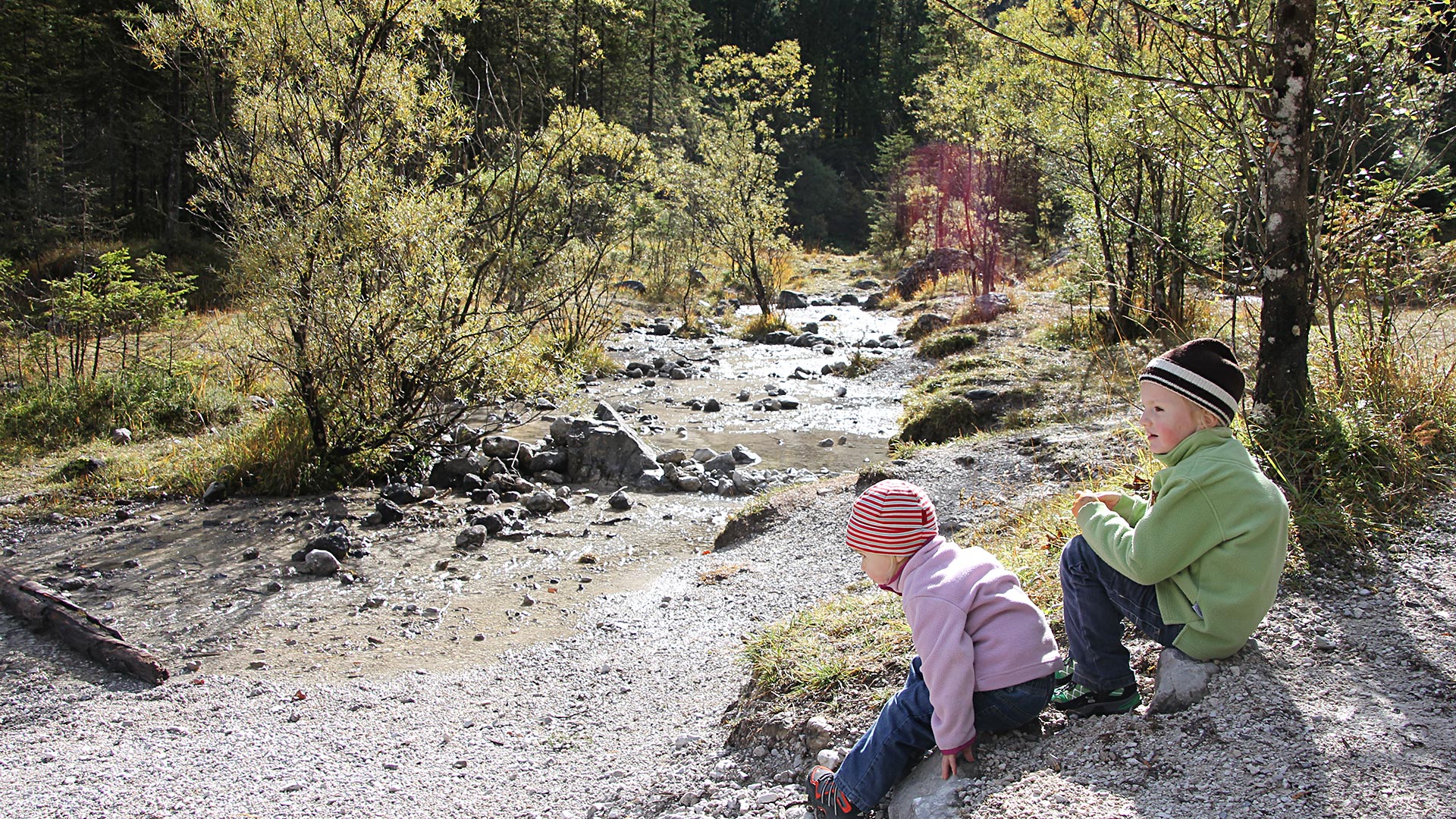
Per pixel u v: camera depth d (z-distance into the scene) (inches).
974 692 105.9
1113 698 115.1
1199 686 111.7
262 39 328.8
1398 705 109.6
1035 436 276.8
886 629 155.8
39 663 198.2
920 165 1515.7
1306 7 166.6
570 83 1246.9
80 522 291.6
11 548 269.1
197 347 525.7
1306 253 174.2
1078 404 331.0
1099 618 115.7
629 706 171.0
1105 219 392.5
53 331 484.7
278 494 324.5
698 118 1134.4
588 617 224.5
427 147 367.9
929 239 1195.9
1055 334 454.3
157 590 243.6
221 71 346.6
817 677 143.4
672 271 943.0
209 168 334.0
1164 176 361.1
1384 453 171.8
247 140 329.4
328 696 184.1
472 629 220.1
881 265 1295.5
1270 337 176.9
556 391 379.6
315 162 331.3
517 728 165.9
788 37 2824.8
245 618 227.5
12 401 399.5
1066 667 123.0
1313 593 138.9
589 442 366.9
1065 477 240.5
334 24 338.6
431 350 334.0
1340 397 187.3
